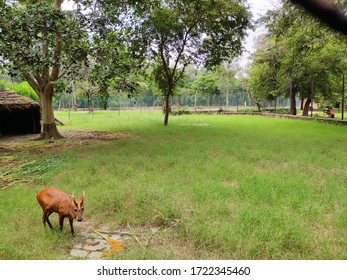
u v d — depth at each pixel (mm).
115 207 4527
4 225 3869
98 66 10078
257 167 6840
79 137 13477
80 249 3500
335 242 3400
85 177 6125
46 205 3785
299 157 7672
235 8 15180
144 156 8047
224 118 23719
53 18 8219
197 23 15906
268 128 15438
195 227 3643
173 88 18578
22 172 6871
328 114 23766
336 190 5055
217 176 6023
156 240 3645
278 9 13219
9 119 16562
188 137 11789
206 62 17094
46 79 13047
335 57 18359
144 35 15062
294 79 22219
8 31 7684
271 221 3754
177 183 5469
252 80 26531
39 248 3346
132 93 10805
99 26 10188
